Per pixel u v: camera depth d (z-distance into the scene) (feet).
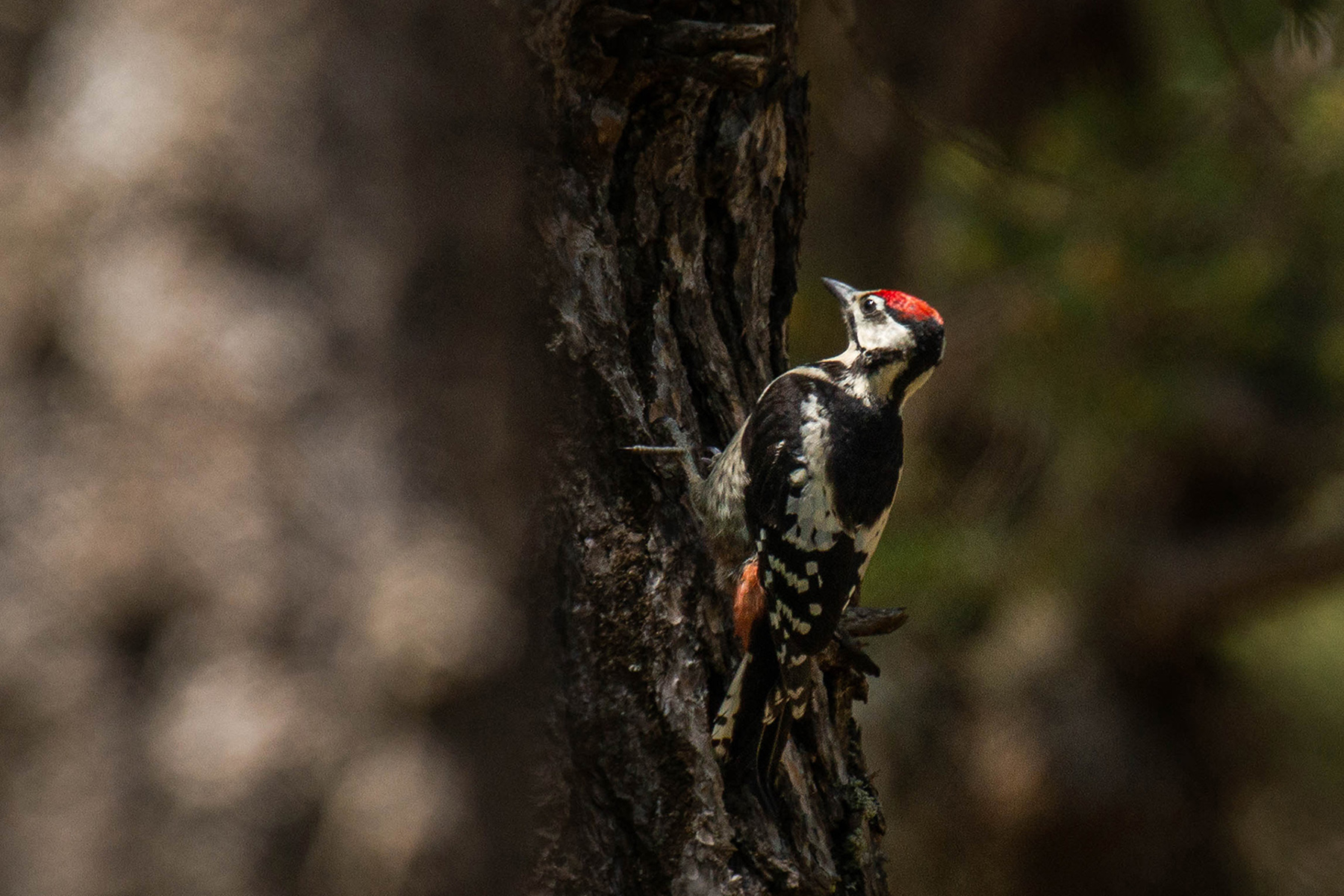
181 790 9.19
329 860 9.28
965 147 31.07
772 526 26.27
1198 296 46.09
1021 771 62.80
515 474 11.07
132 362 9.63
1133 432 52.26
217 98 9.86
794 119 27.07
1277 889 66.49
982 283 50.14
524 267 13.65
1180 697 67.00
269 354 9.74
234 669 9.39
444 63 10.67
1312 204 44.09
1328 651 67.87
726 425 25.31
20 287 9.81
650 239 23.56
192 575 9.47
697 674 21.50
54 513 9.52
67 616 9.39
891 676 62.28
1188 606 62.18
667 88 22.85
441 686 9.75
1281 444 59.77
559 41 20.61
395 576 9.75
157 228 9.77
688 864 20.71
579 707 19.84
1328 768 68.28
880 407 30.94
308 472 9.73
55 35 10.23
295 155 9.95
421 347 10.26
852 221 53.57
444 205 10.52
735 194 25.13
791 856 22.91
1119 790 64.13
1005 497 55.16
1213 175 44.70
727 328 26.05
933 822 63.36
